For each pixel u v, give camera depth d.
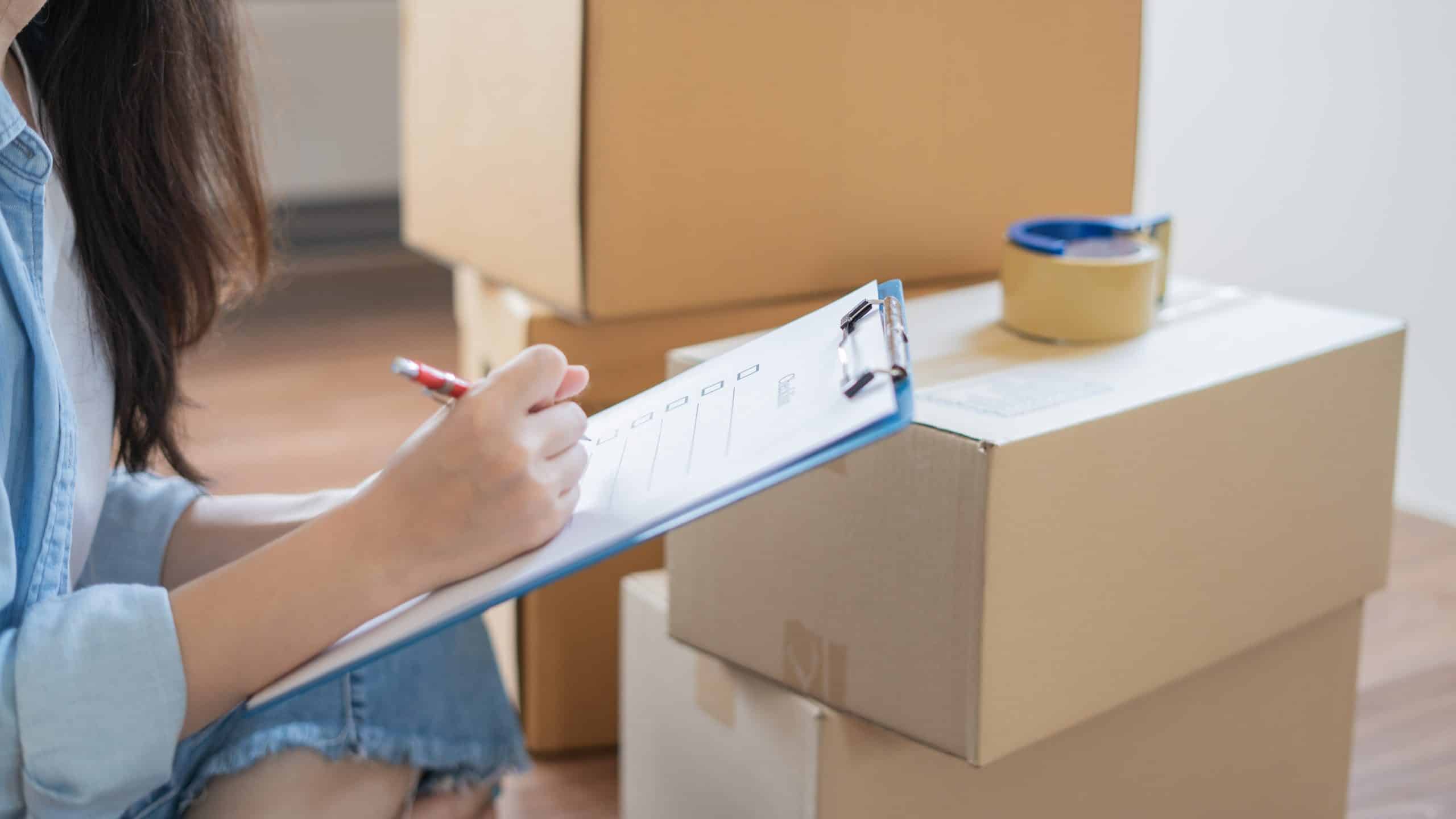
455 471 0.61
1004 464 0.70
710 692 0.91
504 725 0.85
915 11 1.08
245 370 2.39
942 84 1.11
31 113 0.73
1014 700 0.74
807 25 1.06
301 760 0.74
